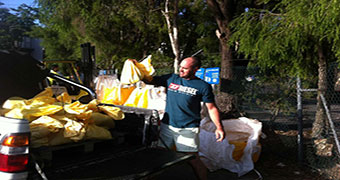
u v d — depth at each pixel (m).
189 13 12.86
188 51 14.23
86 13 11.53
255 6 7.34
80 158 2.62
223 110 6.94
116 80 5.91
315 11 4.09
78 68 7.25
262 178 4.27
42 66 3.41
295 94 6.68
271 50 4.89
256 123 4.86
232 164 4.39
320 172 4.41
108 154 2.81
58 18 11.82
